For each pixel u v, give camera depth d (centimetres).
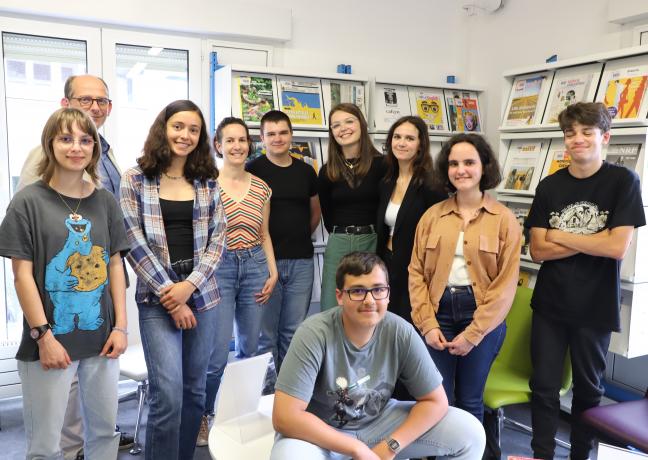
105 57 348
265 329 295
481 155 232
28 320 178
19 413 314
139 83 361
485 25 438
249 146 270
